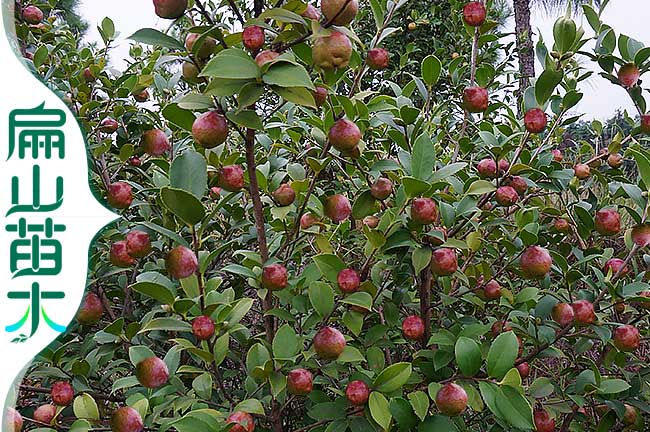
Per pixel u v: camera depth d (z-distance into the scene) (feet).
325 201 2.76
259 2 2.35
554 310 2.94
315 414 2.57
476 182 2.93
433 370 2.80
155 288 2.26
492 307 3.54
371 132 3.50
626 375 3.23
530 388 3.01
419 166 2.69
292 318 2.71
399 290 3.16
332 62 2.17
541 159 3.60
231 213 3.49
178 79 3.86
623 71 3.07
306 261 3.88
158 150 2.97
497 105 4.23
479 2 3.44
